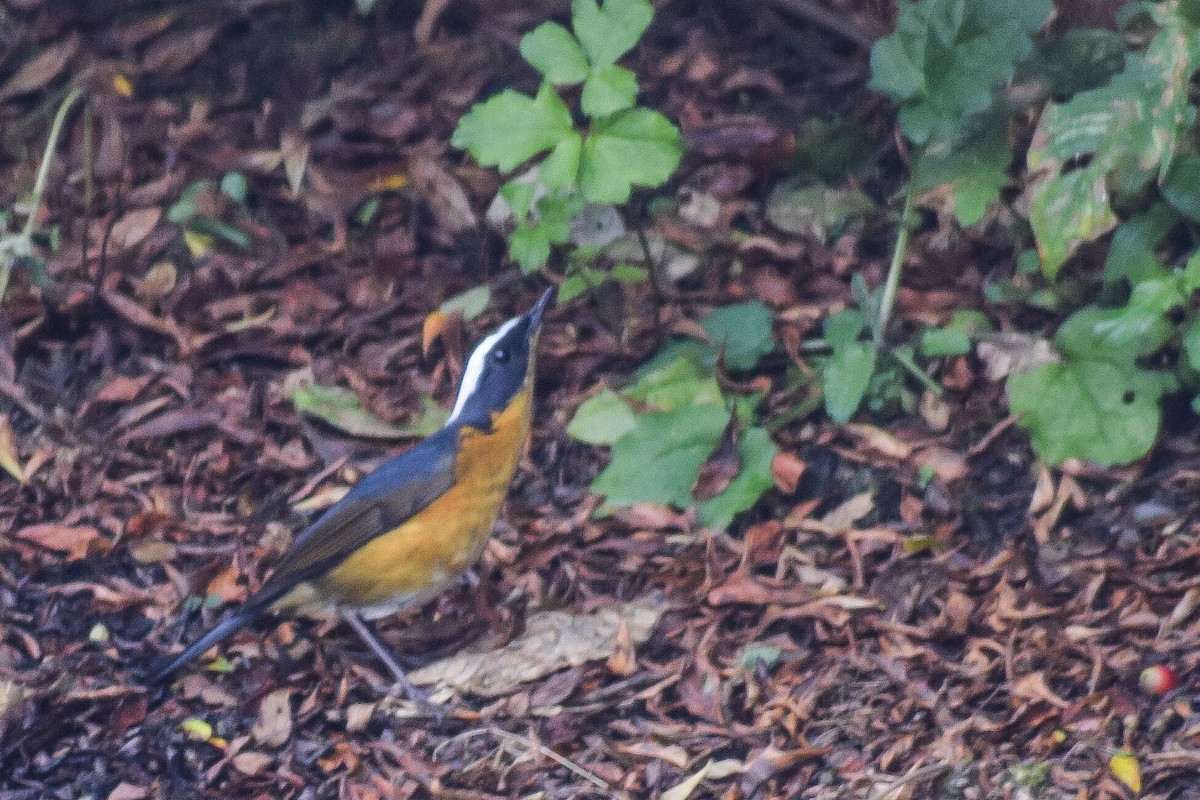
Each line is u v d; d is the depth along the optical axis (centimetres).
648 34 1405
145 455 1197
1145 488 1097
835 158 1309
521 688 1019
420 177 1333
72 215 1348
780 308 1234
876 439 1138
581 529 1120
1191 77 1174
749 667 1012
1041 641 995
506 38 1405
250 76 1415
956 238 1243
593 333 1252
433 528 998
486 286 1266
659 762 959
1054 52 1223
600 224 1291
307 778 973
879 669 998
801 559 1084
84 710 1022
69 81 1418
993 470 1122
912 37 1104
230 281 1295
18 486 1180
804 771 937
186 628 1077
